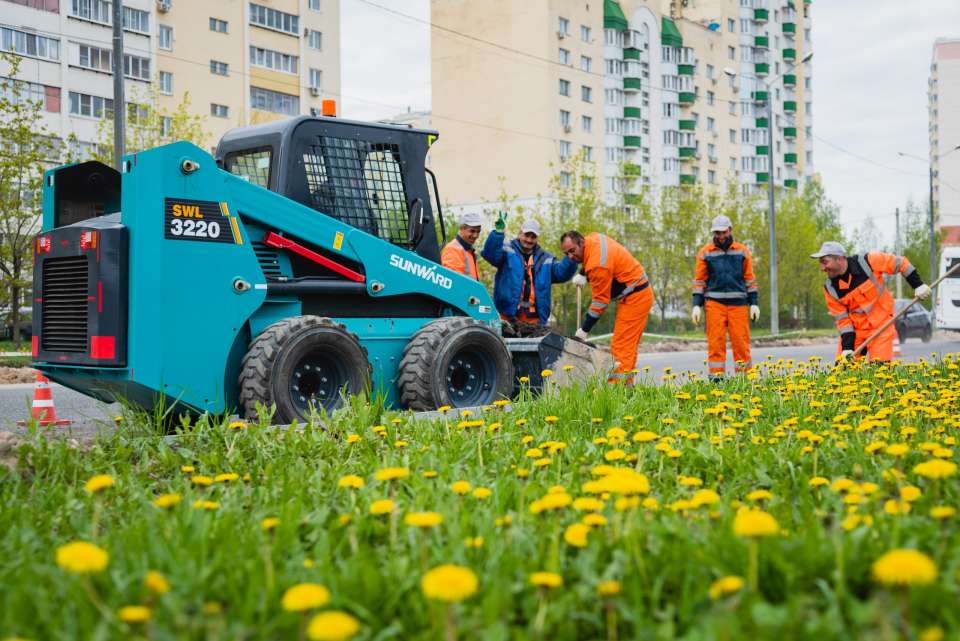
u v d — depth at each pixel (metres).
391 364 7.44
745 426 5.26
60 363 6.48
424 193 7.89
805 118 81.25
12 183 24.47
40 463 4.60
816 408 6.17
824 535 2.71
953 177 96.69
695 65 66.69
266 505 3.58
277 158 7.07
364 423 5.50
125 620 1.96
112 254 6.13
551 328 9.80
